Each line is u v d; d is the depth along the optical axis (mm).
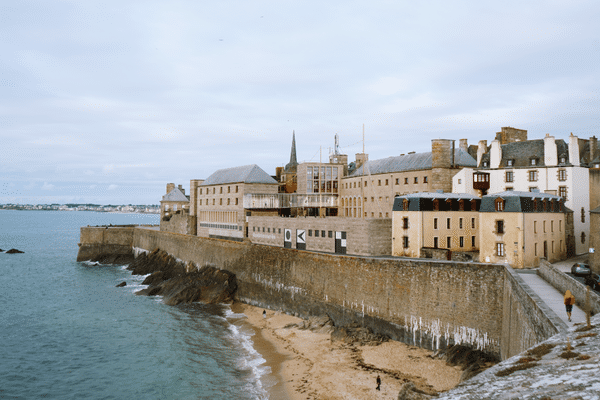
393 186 83625
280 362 44125
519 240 47094
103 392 40188
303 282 61125
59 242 190875
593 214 48875
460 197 59438
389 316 48125
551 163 61219
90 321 62250
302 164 102125
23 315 65875
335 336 49094
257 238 87250
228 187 96438
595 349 14969
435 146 71312
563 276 31484
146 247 118375
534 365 15352
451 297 42562
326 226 68938
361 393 35344
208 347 50625
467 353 39500
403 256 59156
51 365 46625
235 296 74750
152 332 56812
